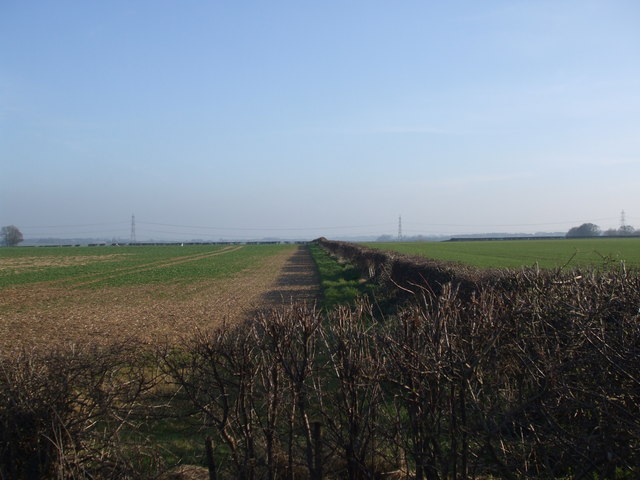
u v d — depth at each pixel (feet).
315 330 17.49
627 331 14.85
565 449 14.40
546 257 160.25
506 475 14.83
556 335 15.92
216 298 88.79
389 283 67.82
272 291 96.68
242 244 492.54
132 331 55.47
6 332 58.29
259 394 18.79
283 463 18.02
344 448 16.57
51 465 16.42
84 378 17.39
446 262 58.75
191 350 18.63
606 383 14.05
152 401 20.12
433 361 15.26
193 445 22.40
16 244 552.82
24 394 16.53
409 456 18.45
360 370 16.49
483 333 15.58
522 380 16.83
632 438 13.14
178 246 447.42
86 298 94.63
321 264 162.09
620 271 21.09
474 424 15.69
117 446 17.35
